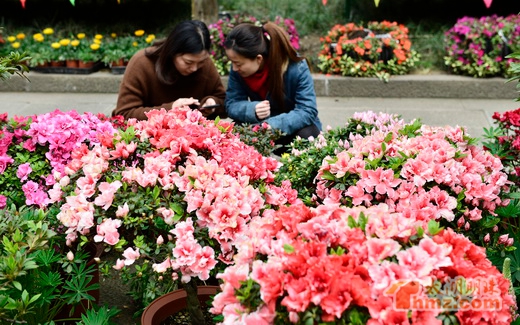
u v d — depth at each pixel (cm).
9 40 815
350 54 758
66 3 927
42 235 236
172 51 383
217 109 440
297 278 172
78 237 272
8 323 224
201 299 268
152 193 242
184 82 418
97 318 254
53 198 265
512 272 282
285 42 400
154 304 257
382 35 760
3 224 244
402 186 253
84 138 321
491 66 728
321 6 917
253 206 237
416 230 190
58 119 320
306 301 163
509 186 329
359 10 898
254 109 404
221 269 241
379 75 739
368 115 359
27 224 245
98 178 254
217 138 279
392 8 898
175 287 275
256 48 389
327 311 162
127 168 256
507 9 893
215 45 764
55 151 316
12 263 217
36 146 323
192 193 236
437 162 267
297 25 870
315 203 292
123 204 241
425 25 871
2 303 214
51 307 281
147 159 250
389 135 280
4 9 928
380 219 189
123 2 927
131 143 266
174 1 933
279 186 284
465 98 734
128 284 329
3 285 219
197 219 238
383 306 164
